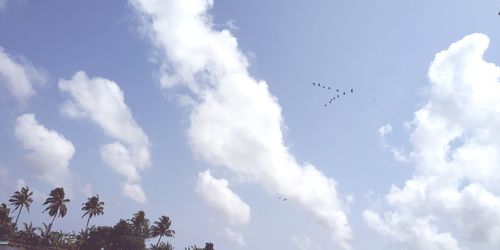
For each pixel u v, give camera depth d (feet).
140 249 344.90
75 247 371.97
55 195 378.94
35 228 378.12
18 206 379.35
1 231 344.69
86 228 388.16
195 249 394.11
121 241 340.39
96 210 397.80
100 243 341.82
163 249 401.70
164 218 418.31
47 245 368.48
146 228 405.80
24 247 344.49
